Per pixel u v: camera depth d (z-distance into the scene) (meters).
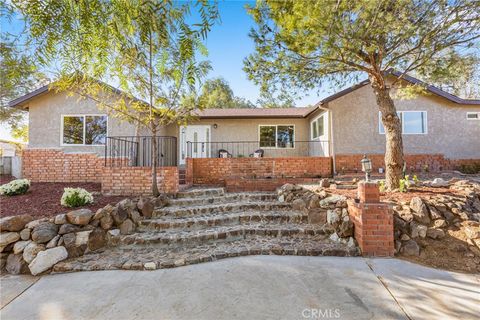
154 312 2.77
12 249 3.97
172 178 6.96
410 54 5.70
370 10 4.66
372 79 6.54
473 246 4.09
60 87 5.33
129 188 6.88
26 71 2.57
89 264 3.95
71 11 2.17
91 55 2.83
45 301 3.03
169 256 4.23
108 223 4.84
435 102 10.45
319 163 9.70
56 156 9.00
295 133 13.27
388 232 4.23
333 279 3.46
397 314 2.71
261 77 6.12
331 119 10.20
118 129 9.95
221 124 13.35
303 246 4.52
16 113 14.29
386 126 6.45
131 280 3.51
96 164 8.95
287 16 5.06
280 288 3.24
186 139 13.23
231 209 6.29
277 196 7.02
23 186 6.58
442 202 4.90
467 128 10.39
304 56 5.61
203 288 3.26
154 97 6.17
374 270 3.71
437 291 3.16
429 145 10.36
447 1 4.65
